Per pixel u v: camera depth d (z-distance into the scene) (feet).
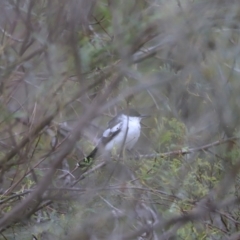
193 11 28.53
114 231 34.19
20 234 33.94
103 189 32.63
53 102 30.73
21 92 33.73
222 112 32.83
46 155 35.50
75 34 27.99
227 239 32.27
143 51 37.52
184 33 28.78
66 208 34.63
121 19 29.89
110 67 30.01
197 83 34.71
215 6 28.71
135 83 34.99
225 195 33.47
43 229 33.37
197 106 39.09
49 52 29.40
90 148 38.24
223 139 34.68
